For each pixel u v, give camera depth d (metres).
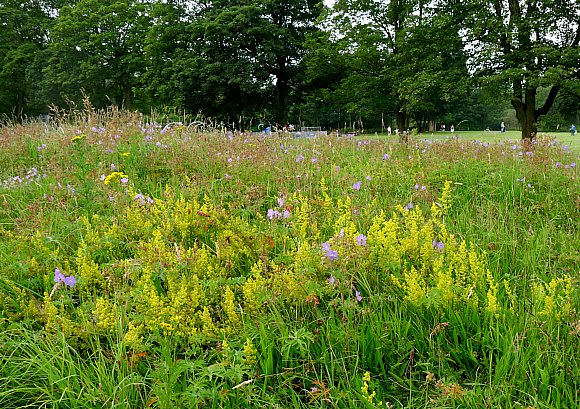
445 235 3.38
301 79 26.97
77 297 3.12
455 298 2.83
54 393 2.28
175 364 2.28
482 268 3.05
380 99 19.58
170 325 2.52
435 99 17.23
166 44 28.50
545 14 14.70
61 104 37.41
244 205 4.57
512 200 5.07
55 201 4.30
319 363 2.54
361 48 19.19
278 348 2.56
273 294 2.77
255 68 25.91
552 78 13.42
